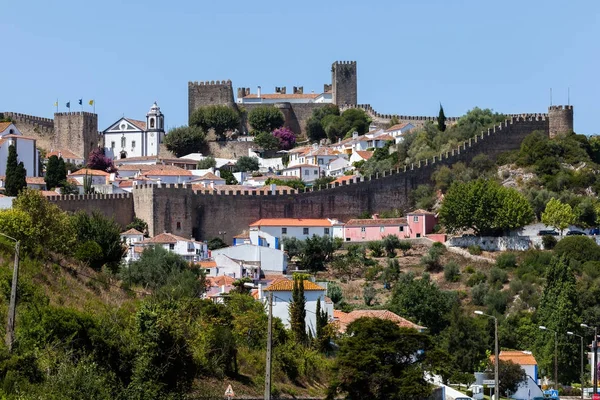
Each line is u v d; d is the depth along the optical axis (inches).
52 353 4414.4
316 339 6368.1
